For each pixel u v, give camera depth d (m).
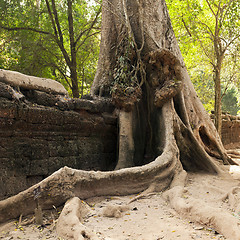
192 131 7.86
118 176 4.96
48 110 5.25
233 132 17.39
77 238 3.02
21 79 5.09
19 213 3.81
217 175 6.87
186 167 7.27
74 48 15.45
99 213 3.97
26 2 14.74
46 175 5.19
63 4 15.88
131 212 4.13
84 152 6.20
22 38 14.30
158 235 3.20
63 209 3.70
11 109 4.58
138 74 7.77
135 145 7.10
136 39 8.04
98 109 6.75
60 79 16.92
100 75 8.27
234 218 3.21
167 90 7.10
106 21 8.49
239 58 14.76
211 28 16.06
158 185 5.52
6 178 4.47
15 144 4.70
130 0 8.27
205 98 20.34
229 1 13.09
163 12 8.69
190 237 3.08
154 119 7.35
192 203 3.92
